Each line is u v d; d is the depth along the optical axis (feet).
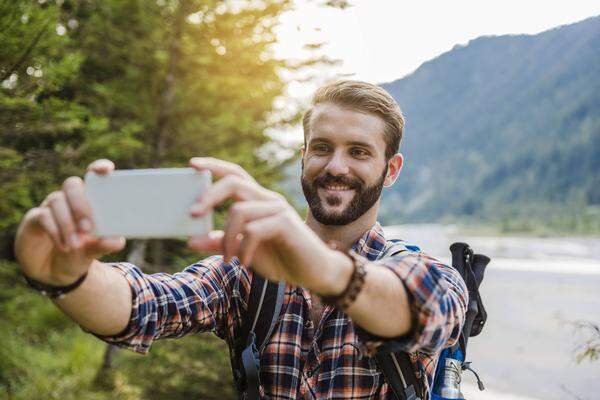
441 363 4.51
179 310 3.81
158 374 17.19
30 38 9.83
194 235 2.11
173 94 19.01
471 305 4.92
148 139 19.52
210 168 2.16
